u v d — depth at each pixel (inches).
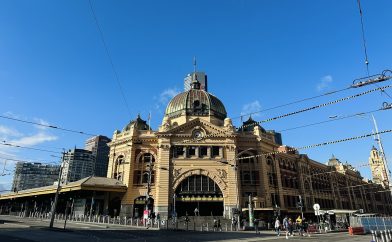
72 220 2130.9
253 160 2468.0
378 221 1866.4
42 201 3073.3
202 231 1605.6
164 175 2281.0
